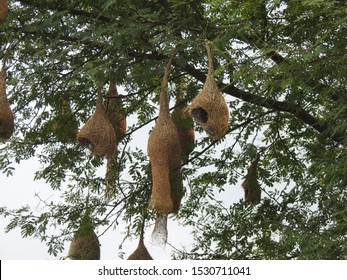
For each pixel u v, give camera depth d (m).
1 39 11.81
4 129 10.59
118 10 10.55
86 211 13.01
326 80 10.48
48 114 13.38
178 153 9.62
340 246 9.19
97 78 10.19
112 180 13.05
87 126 10.09
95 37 10.17
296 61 9.19
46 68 11.69
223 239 13.34
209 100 8.93
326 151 10.28
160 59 10.81
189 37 10.10
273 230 12.12
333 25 9.16
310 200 12.05
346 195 9.88
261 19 10.42
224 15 10.38
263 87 9.77
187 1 10.28
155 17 10.20
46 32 11.33
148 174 13.27
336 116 9.08
